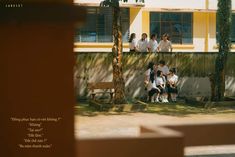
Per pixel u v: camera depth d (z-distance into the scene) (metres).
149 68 17.28
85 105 16.19
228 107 16.14
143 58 18.06
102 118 13.29
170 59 18.39
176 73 18.47
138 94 18.03
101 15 23.77
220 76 16.89
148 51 19.03
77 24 4.05
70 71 4.39
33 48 4.33
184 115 14.16
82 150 4.49
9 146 4.41
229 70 18.86
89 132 10.93
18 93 4.38
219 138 4.96
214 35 26.19
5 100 4.38
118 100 15.41
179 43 25.69
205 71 18.77
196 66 18.69
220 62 16.91
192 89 18.66
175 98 17.42
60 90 4.38
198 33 25.94
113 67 15.56
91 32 23.69
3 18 3.94
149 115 14.04
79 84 17.39
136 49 19.30
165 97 17.27
